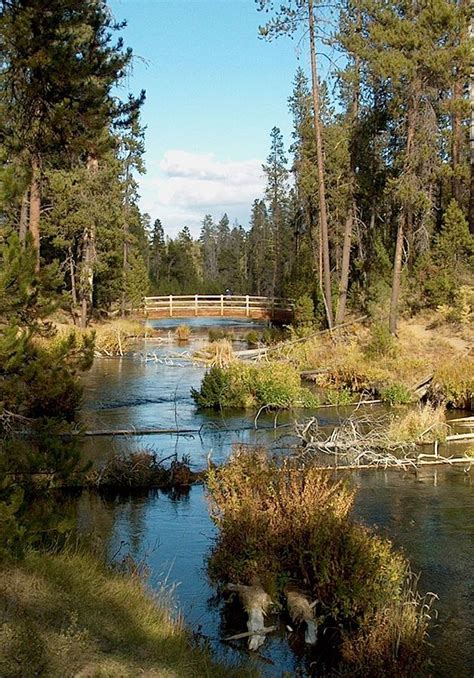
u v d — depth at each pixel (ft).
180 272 318.45
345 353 93.91
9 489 26.81
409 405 75.87
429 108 91.76
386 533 37.78
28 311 29.43
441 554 34.96
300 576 29.43
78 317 133.90
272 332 132.98
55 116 40.16
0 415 28.48
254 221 329.52
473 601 29.94
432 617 28.50
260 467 34.88
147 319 161.27
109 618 24.14
